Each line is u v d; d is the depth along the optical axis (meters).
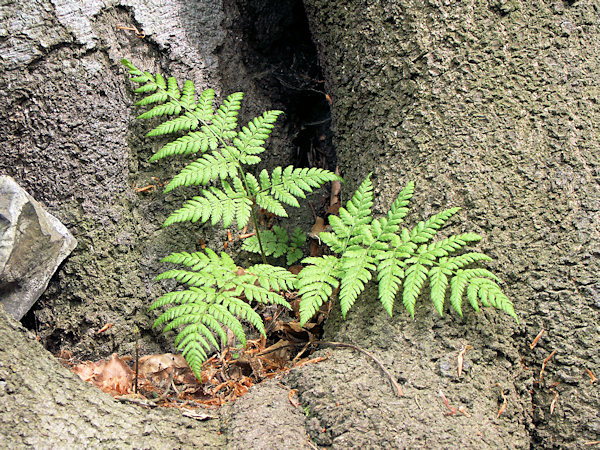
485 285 0.80
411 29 0.89
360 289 0.82
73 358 0.90
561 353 0.81
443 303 0.83
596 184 0.85
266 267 0.87
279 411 0.79
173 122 0.90
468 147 0.86
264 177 0.90
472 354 0.81
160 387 0.87
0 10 0.90
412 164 0.88
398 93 0.89
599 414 0.79
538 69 0.88
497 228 0.85
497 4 0.89
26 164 0.91
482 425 0.78
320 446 0.77
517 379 0.82
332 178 0.89
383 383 0.80
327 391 0.79
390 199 0.88
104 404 0.77
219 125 0.90
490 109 0.87
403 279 0.85
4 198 0.84
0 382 0.74
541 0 0.89
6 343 0.77
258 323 0.82
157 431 0.77
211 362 0.90
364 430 0.77
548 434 0.80
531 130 0.87
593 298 0.82
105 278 0.91
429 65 0.88
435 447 0.76
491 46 0.88
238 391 0.86
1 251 0.84
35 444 0.73
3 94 0.90
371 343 0.83
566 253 0.84
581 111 0.87
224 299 0.83
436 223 0.84
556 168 0.86
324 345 0.86
